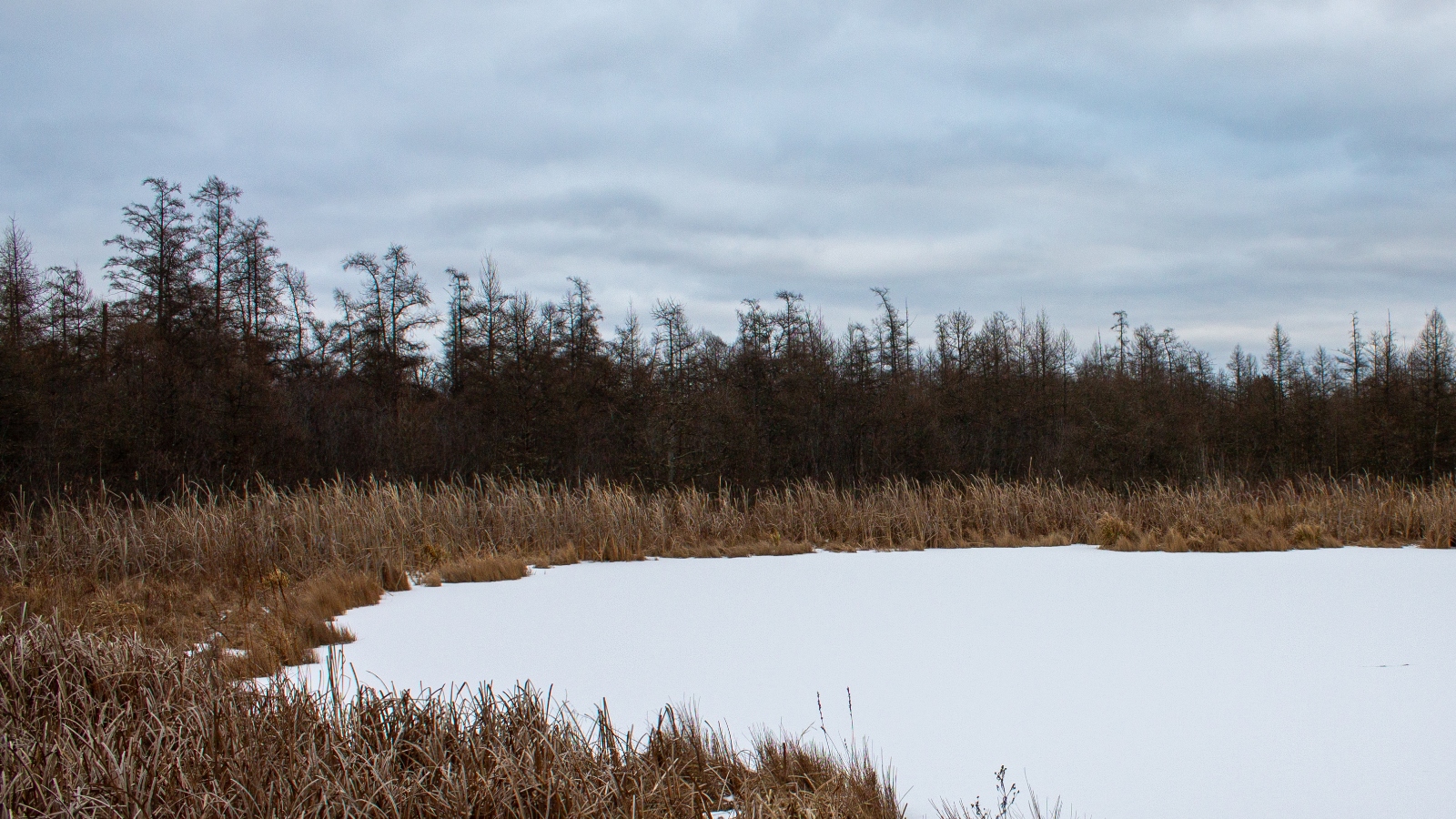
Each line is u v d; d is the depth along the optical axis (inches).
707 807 151.4
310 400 1283.2
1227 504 612.4
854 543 564.4
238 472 1048.8
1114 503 629.3
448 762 152.5
